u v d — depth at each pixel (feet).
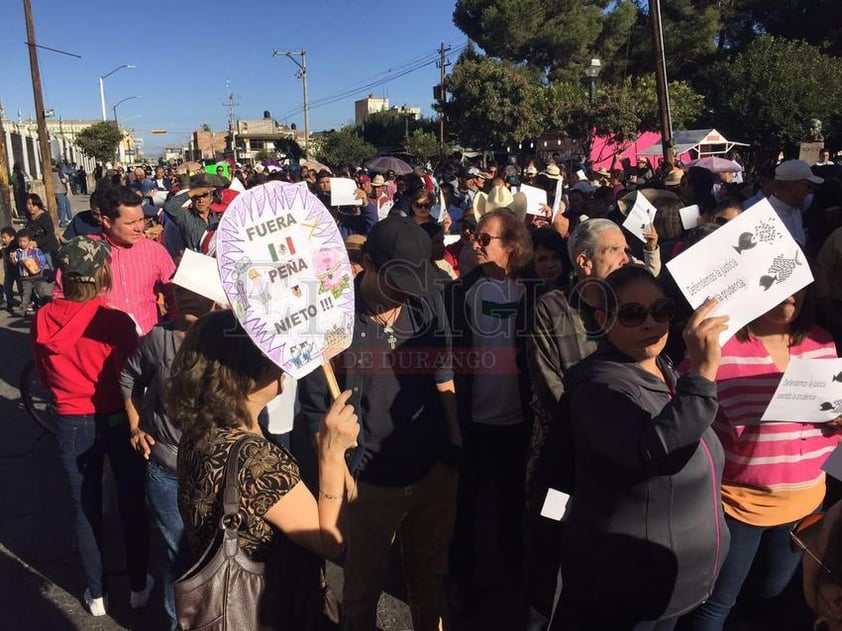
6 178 48.80
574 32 119.34
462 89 108.37
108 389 10.13
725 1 126.62
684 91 93.35
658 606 6.55
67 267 9.79
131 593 10.93
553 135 72.08
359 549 8.82
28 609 10.92
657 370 6.89
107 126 169.58
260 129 305.32
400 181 45.03
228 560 5.38
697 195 21.11
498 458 10.91
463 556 10.81
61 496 14.58
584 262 9.18
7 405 19.89
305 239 6.30
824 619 4.41
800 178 16.10
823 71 89.71
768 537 8.56
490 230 10.39
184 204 20.29
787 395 7.29
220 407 5.71
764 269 6.75
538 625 8.96
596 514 6.62
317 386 8.71
